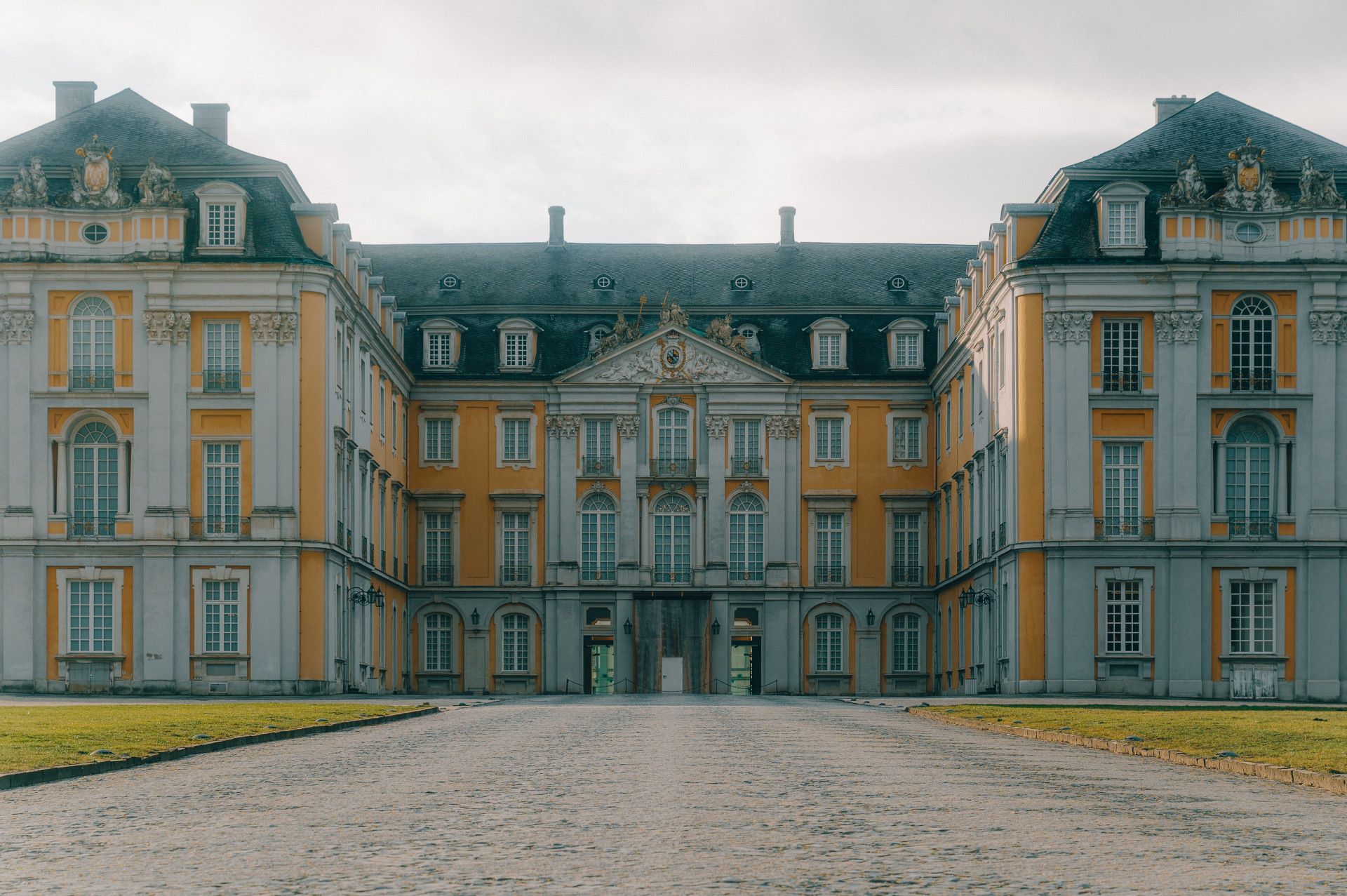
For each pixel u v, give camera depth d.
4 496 61.97
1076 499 60.78
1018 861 12.81
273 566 61.09
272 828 14.99
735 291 84.12
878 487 81.38
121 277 61.97
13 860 12.94
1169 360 61.22
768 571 80.50
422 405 81.25
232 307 61.69
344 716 35.38
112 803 17.31
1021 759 24.20
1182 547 60.53
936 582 80.62
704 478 80.44
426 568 81.06
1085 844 13.86
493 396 81.12
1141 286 61.16
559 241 86.50
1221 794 18.56
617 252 86.12
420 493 80.75
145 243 61.75
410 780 20.05
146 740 25.50
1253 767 21.41
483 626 80.44
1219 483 61.50
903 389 81.62
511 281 84.00
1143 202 61.50
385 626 74.62
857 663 81.06
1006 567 63.06
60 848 13.69
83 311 62.31
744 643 82.25
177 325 61.72
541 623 80.56
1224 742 25.48
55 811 16.52
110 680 61.41
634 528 80.25
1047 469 61.00
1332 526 61.19
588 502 80.81
